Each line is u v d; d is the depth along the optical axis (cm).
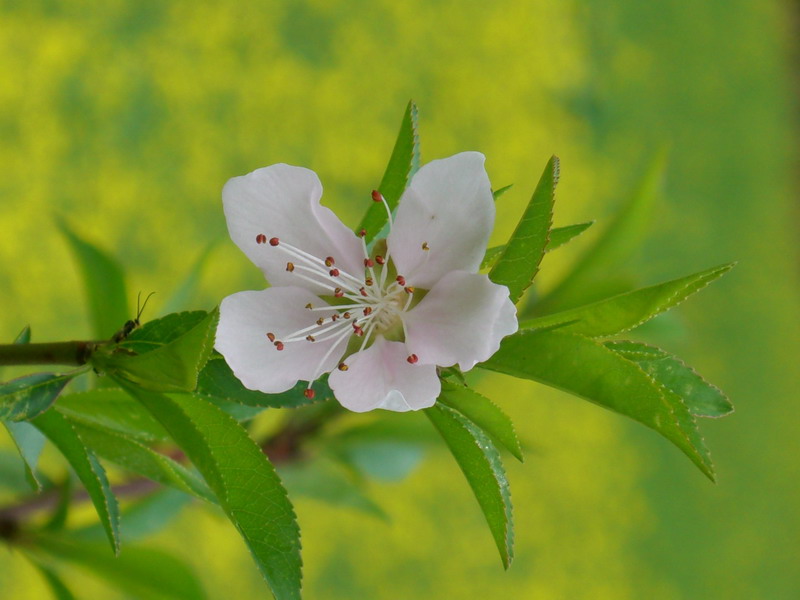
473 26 126
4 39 92
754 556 147
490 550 120
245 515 42
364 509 52
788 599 149
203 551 94
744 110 164
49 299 90
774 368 159
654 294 43
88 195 94
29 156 92
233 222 43
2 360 42
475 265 43
